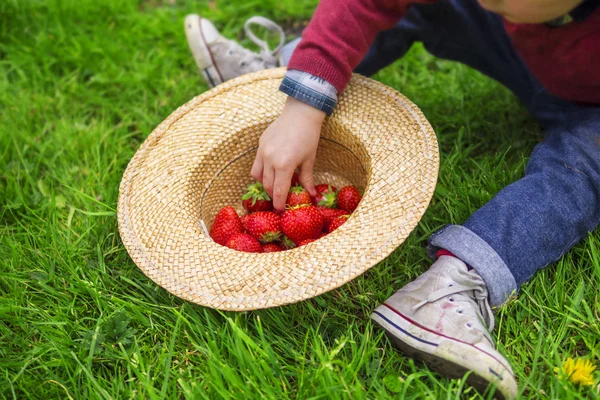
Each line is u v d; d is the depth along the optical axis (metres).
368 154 1.39
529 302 1.37
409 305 1.29
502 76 1.72
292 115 1.40
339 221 1.45
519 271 1.32
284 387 1.23
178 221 1.38
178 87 2.03
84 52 2.15
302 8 2.29
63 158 1.85
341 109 1.46
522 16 1.21
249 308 1.21
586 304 1.30
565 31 1.29
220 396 1.23
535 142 1.75
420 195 1.27
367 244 1.23
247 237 1.45
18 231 1.65
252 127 1.52
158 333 1.40
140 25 2.25
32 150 1.90
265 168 1.41
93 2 2.30
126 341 1.36
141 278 1.51
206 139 1.50
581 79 1.38
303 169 1.47
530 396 1.19
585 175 1.36
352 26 1.42
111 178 1.77
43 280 1.51
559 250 1.37
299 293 1.20
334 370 1.24
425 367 1.27
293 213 1.44
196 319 1.37
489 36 1.63
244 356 1.26
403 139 1.37
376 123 1.42
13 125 1.93
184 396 1.29
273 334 1.36
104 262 1.56
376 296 1.42
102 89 2.11
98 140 1.88
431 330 1.24
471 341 1.20
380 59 1.80
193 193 1.46
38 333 1.43
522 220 1.33
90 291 1.45
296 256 1.25
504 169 1.64
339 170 1.59
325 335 1.36
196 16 1.90
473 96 1.91
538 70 1.46
